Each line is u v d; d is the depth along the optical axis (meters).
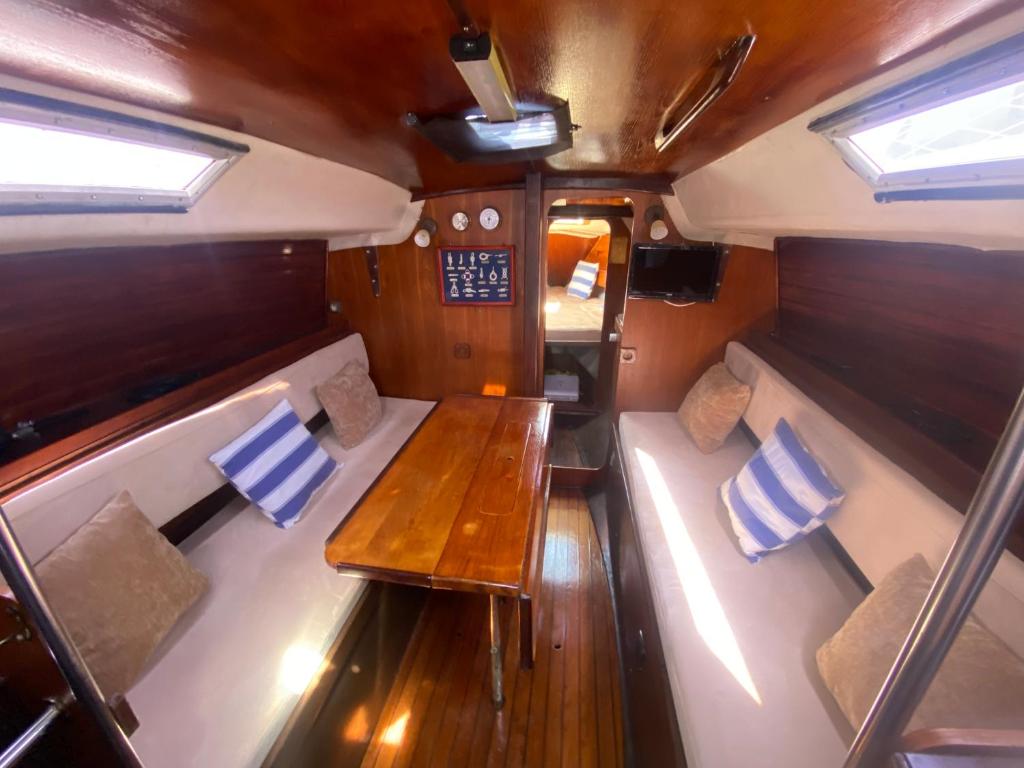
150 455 1.57
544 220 2.62
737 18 0.61
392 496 1.67
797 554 1.67
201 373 2.03
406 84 0.89
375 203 2.36
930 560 1.15
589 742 1.67
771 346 2.41
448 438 2.07
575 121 1.23
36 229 1.13
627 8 0.60
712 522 1.86
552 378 3.72
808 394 1.90
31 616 0.52
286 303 2.60
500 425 2.19
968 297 1.33
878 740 0.49
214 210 1.52
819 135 1.04
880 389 1.75
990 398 1.31
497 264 2.79
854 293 1.85
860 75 0.77
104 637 1.19
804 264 2.17
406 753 1.64
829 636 1.36
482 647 2.03
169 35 0.61
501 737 1.68
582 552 2.61
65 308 1.45
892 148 0.95
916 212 1.07
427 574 1.32
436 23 0.63
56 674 0.67
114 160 1.09
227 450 1.83
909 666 0.46
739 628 1.39
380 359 3.19
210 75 0.77
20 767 0.73
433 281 2.92
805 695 1.20
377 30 0.64
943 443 1.36
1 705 0.73
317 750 1.35
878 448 1.47
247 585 1.59
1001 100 0.69
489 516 1.56
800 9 0.57
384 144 1.41
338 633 1.48
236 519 1.92
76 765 0.74
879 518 1.37
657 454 2.37
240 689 1.26
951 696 0.90
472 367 3.11
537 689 1.85
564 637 2.07
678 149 1.54
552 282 5.59
